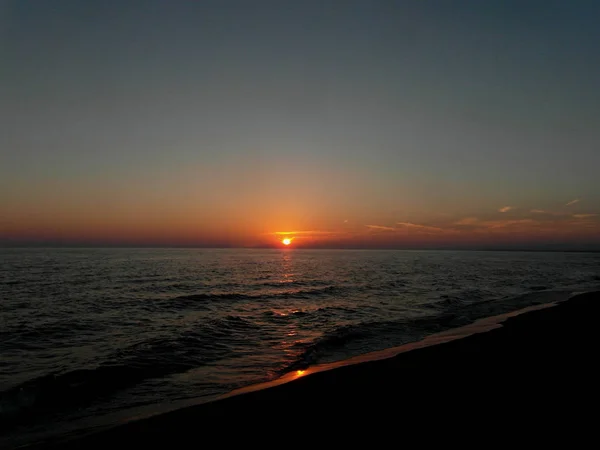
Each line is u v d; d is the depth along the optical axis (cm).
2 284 2891
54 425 656
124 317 1683
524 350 1041
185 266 5775
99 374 915
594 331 1281
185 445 561
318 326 1539
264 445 556
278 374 943
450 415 629
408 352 1039
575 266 7069
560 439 534
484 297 2530
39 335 1326
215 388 845
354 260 9612
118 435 595
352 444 546
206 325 1481
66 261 6556
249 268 5681
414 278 3994
